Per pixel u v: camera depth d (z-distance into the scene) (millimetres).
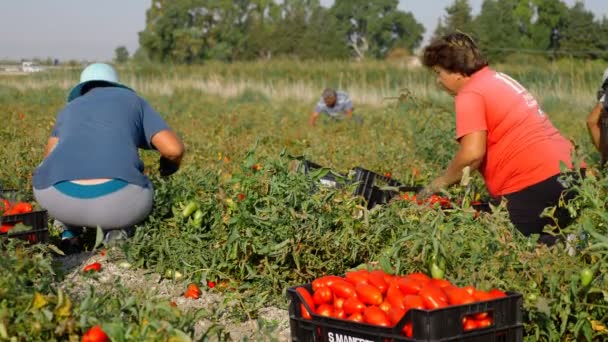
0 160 8531
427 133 10281
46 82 34750
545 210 4645
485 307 3402
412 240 4293
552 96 24656
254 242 5090
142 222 6051
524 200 5430
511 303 3479
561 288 4008
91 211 5762
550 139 5430
